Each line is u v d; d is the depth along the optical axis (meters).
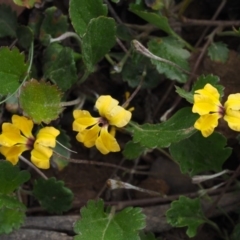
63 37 0.31
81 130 0.26
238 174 0.29
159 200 0.31
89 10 0.29
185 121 0.27
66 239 0.29
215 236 0.31
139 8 0.31
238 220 0.30
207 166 0.29
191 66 0.32
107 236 0.27
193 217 0.29
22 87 0.26
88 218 0.27
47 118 0.26
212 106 0.25
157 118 0.33
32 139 0.26
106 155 0.32
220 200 0.30
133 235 0.27
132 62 0.32
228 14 0.34
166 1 0.31
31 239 0.29
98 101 0.26
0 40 0.32
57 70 0.29
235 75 0.32
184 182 0.31
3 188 0.28
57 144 0.30
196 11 0.34
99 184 0.32
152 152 0.32
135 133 0.28
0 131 0.31
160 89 0.33
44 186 0.29
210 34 0.33
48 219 0.30
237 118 0.25
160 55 0.31
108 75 0.33
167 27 0.31
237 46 0.33
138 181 0.32
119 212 0.28
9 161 0.27
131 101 0.33
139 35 0.33
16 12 0.31
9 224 0.28
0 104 0.30
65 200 0.29
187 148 0.29
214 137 0.28
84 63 0.29
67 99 0.32
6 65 0.27
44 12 0.31
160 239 0.29
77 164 0.32
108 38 0.29
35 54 0.32
